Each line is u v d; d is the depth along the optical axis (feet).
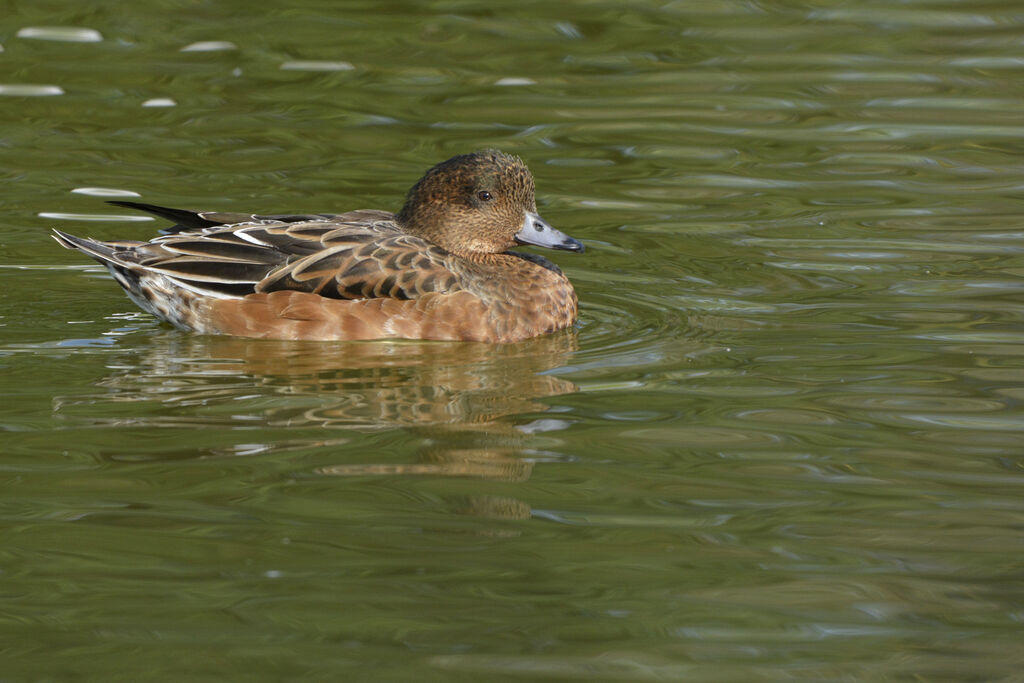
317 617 25.02
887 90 67.31
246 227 42.16
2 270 47.11
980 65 69.97
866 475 31.35
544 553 27.55
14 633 24.34
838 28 75.31
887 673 23.45
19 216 51.96
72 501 29.50
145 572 26.48
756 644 24.41
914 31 74.59
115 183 55.47
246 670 23.30
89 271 47.60
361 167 57.72
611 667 23.66
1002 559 27.43
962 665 23.73
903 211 53.72
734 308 44.06
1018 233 50.96
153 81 66.85
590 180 57.26
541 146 60.54
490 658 23.82
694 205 54.65
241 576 26.48
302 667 23.43
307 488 30.32
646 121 63.72
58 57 68.74
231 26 74.02
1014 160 59.06
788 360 39.06
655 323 42.96
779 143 61.26
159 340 40.98
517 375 38.19
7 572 26.45
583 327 42.96
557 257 49.44
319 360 39.32
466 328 41.22
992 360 38.68
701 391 36.70
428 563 27.09
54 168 56.85
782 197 55.26
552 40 73.51
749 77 68.95
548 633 24.66
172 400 35.65
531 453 32.48
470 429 33.91
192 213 43.80
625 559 27.40
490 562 27.20
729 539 28.27
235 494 29.94
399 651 23.97
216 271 41.29
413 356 39.83
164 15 75.15
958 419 34.53
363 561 27.07
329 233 42.16
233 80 67.26
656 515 29.35
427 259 41.88
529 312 42.06
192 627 24.59
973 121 63.36
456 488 30.50
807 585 26.48
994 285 45.50
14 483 30.30
